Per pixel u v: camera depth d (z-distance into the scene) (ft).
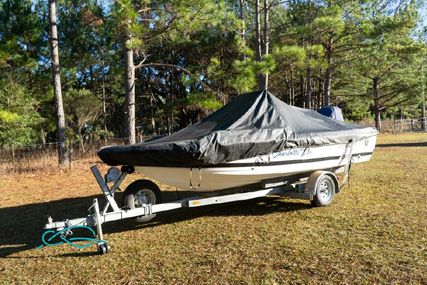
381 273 11.84
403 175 28.71
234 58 67.26
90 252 15.26
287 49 51.29
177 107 71.77
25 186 31.45
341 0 65.72
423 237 14.82
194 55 72.33
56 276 12.98
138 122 96.17
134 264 13.70
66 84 64.13
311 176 20.27
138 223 19.10
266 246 14.74
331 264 12.69
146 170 17.65
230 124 18.53
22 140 56.39
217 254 14.16
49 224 14.98
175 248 15.15
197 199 17.94
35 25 54.60
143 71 86.53
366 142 23.68
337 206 20.38
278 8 80.79
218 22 47.93
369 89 96.43
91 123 81.56
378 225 16.63
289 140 18.69
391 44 73.15
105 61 68.74
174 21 44.19
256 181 19.34
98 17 58.54
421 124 98.48
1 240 17.20
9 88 54.34
